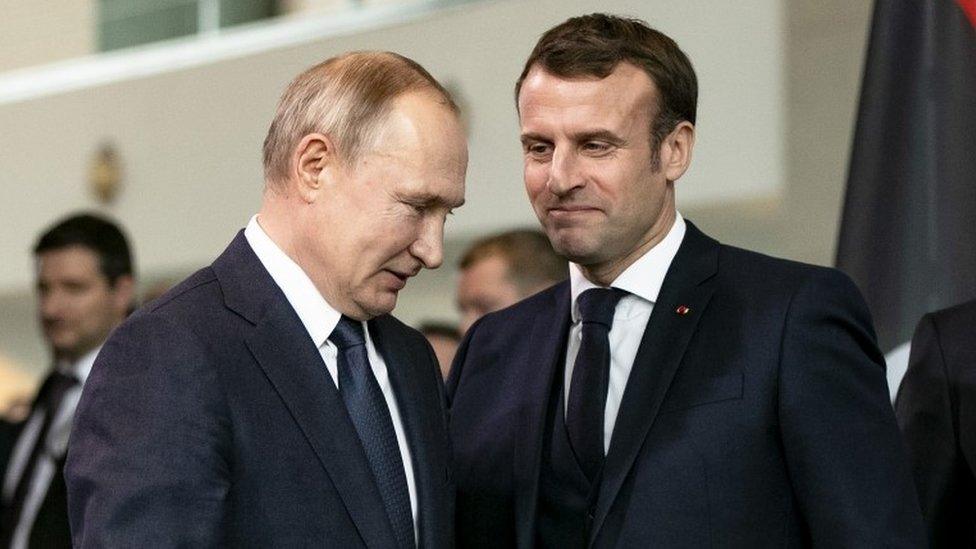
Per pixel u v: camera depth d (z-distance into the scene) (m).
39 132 9.02
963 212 3.73
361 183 2.57
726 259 3.04
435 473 2.76
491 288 4.50
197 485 2.44
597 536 2.85
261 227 2.70
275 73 8.05
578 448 2.94
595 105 2.84
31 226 9.09
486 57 7.34
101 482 2.44
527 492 2.97
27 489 5.01
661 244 3.01
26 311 9.23
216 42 8.31
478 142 7.36
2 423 5.30
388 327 2.89
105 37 8.80
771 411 2.85
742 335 2.90
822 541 2.76
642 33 2.94
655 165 2.92
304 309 2.65
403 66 2.64
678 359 2.92
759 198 6.73
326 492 2.55
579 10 7.08
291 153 2.62
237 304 2.62
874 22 3.87
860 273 3.80
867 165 3.83
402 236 2.59
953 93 3.79
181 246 8.46
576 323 3.10
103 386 2.52
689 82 2.97
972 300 3.36
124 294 5.23
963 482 3.21
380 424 2.70
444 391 3.11
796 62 6.65
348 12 7.82
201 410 2.50
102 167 8.70
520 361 3.17
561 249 2.91
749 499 2.82
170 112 8.48
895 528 2.75
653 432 2.87
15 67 9.14
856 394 2.83
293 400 2.58
